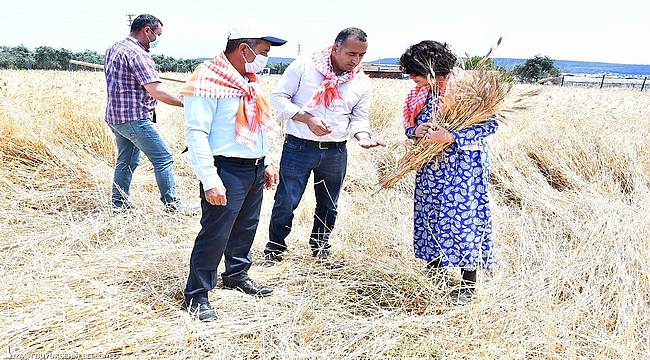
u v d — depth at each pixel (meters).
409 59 3.05
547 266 3.44
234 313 2.87
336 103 3.48
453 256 3.11
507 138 6.09
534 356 2.57
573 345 2.58
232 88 2.62
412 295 3.17
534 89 2.96
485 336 2.70
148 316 2.77
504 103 2.95
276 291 3.16
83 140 5.62
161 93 4.21
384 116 8.44
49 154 5.20
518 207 4.91
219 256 2.83
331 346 2.62
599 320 2.91
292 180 3.59
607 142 6.04
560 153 5.90
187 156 6.00
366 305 3.09
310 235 3.92
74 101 6.02
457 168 3.05
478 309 2.82
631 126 7.05
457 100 2.92
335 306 2.96
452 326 2.81
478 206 3.09
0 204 4.38
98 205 4.61
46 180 4.95
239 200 2.76
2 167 4.86
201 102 2.58
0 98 5.44
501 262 3.52
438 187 3.14
